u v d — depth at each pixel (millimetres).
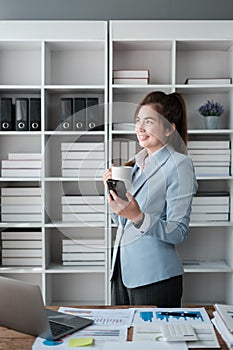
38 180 3898
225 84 3900
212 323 2020
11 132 3881
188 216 2494
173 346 1771
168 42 3867
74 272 3812
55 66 4156
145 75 3896
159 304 2496
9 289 1871
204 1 4137
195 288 4215
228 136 4137
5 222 3943
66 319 2059
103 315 2137
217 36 3799
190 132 3895
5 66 4160
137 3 4141
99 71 4164
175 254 2557
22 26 3805
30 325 1856
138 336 1877
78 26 3811
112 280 2619
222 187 4215
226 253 4137
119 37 3797
